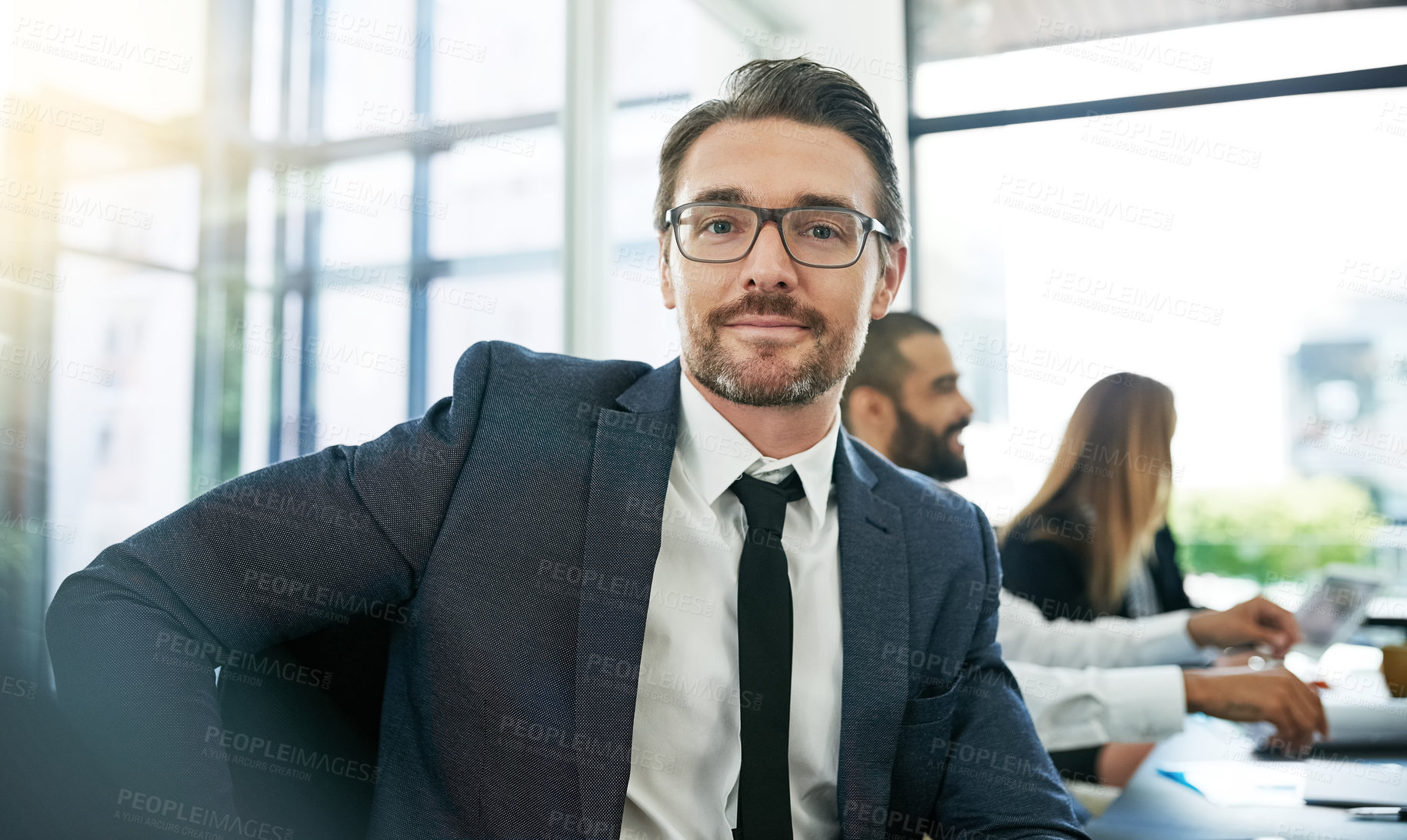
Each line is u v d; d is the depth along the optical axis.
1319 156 3.00
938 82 3.46
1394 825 1.03
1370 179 2.95
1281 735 1.41
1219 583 2.89
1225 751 1.42
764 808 0.88
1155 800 1.15
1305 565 2.94
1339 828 1.02
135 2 3.80
